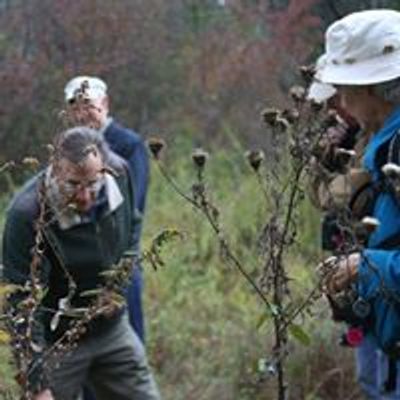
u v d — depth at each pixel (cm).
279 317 360
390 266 423
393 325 442
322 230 493
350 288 429
